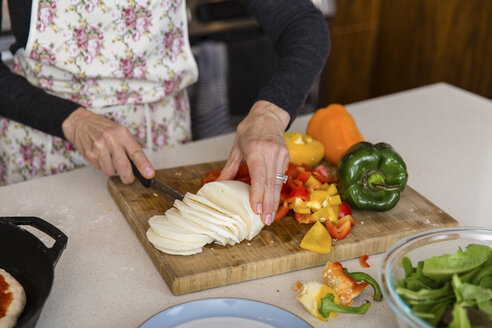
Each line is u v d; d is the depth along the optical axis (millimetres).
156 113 1438
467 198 1155
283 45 1350
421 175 1239
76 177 1205
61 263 912
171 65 1379
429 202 1091
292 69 1260
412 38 3043
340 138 1229
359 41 3137
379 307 837
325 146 1249
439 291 717
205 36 2293
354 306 836
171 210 970
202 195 984
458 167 1281
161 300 847
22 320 659
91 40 1265
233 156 1083
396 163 1024
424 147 1370
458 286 702
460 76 2891
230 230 928
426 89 1731
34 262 810
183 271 859
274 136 1068
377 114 1548
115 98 1351
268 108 1176
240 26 2338
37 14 1210
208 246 928
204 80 2281
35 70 1298
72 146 1382
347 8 2996
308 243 930
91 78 1311
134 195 1082
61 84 1315
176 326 749
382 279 728
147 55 1325
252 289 879
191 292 864
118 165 1093
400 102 1632
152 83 1373
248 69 2391
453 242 815
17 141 1380
